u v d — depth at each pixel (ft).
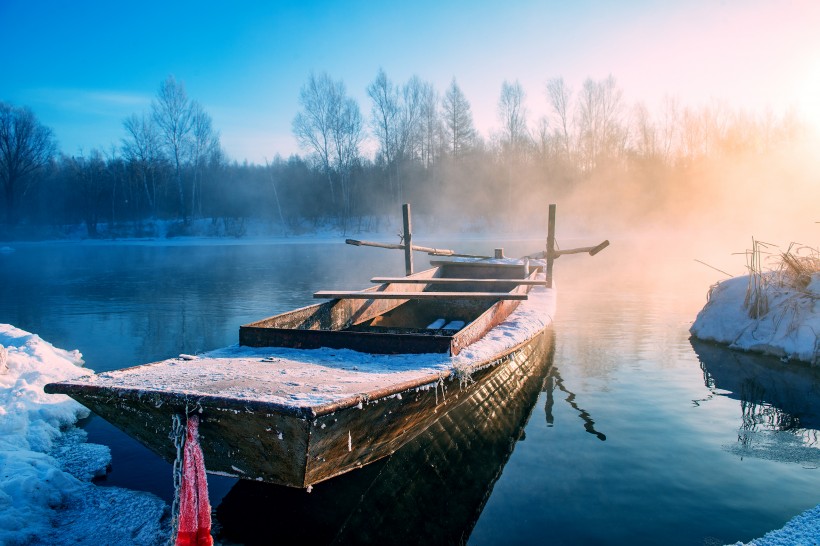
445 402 16.20
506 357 18.90
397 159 148.25
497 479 15.43
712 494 14.28
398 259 88.43
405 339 16.74
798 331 26.61
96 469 16.34
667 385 22.98
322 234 145.59
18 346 26.18
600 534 12.69
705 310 31.99
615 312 38.99
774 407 20.30
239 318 39.81
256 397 11.55
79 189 161.38
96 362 28.27
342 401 11.54
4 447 16.49
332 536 13.38
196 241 140.77
